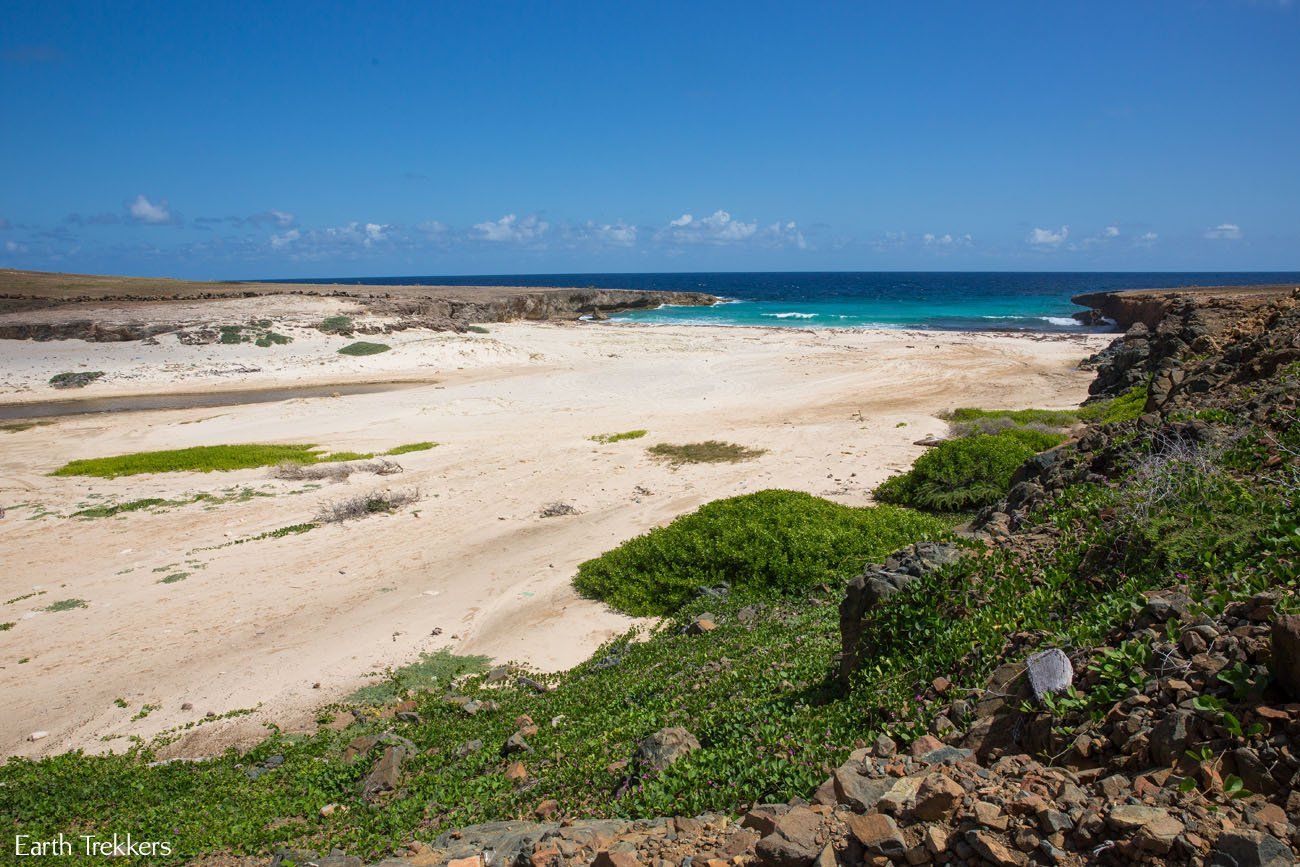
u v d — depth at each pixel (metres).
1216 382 12.69
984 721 4.85
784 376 39.84
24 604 14.55
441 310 63.34
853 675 6.59
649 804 5.60
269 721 10.52
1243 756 3.46
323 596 14.79
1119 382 25.78
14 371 40.91
